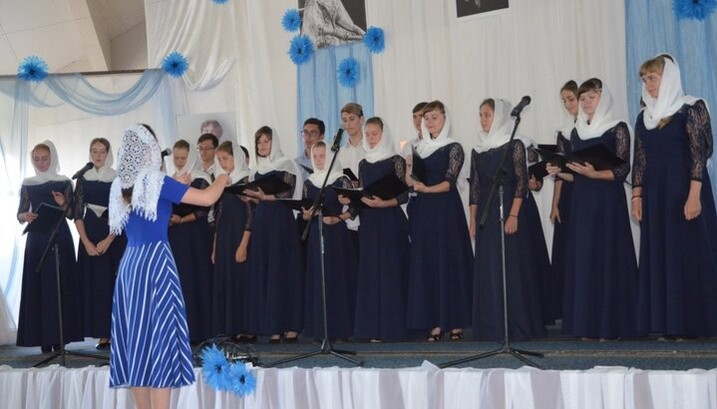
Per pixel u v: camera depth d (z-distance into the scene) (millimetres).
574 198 5039
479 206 5180
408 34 6848
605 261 4895
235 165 6023
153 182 3646
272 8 7426
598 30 6184
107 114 7684
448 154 5285
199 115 7371
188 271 5949
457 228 5340
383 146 5488
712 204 4715
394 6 6891
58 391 4785
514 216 5031
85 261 6148
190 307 5926
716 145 5742
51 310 6039
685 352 4320
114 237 6121
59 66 9898
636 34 5969
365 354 4914
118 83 7742
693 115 4676
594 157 4547
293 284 5781
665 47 5883
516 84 6477
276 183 5082
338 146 4875
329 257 5590
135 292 3648
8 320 7137
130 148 3721
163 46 7785
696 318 4676
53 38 9445
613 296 4879
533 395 3885
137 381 3619
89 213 6121
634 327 4871
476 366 4363
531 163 5605
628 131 4945
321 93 7152
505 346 4340
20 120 7688
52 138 7727
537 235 5527
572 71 6285
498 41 6543
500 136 5164
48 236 6094
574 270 4996
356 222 5766
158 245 3693
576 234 4984
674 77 4793
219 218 6027
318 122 6211
